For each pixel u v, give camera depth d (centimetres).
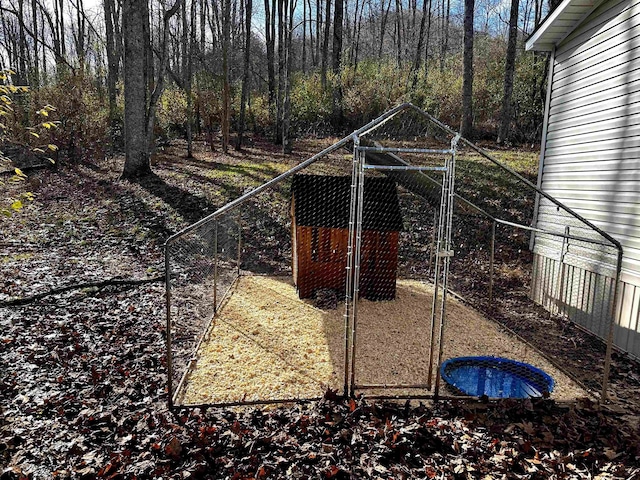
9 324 521
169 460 307
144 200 1099
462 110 1540
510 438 342
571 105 629
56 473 295
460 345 534
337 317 604
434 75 1922
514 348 534
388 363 475
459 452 323
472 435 344
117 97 2191
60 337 496
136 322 552
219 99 1922
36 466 302
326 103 1967
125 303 610
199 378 430
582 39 604
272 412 371
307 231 658
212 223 603
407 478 295
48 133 1451
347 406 380
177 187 1168
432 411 379
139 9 1238
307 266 668
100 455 314
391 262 668
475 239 902
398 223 654
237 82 2555
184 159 1557
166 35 1372
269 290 712
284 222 983
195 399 391
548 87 689
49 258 789
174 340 508
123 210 1052
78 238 906
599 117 567
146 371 439
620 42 527
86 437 333
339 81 1845
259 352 493
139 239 906
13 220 988
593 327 577
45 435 334
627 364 497
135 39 1245
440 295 719
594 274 573
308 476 294
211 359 473
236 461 309
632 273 509
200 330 529
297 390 414
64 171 1443
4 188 1180
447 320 611
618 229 534
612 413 389
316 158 383
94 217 1019
